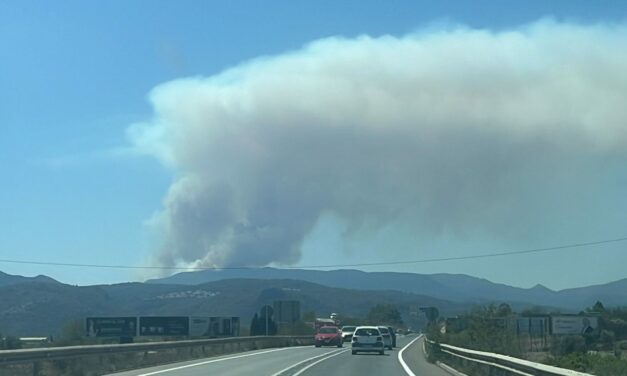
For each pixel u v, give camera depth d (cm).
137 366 3716
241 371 3409
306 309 16725
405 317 16950
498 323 4781
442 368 3666
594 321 6656
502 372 2530
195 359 4544
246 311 15275
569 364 2888
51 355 2855
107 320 6819
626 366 2359
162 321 6938
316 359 4531
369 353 5300
